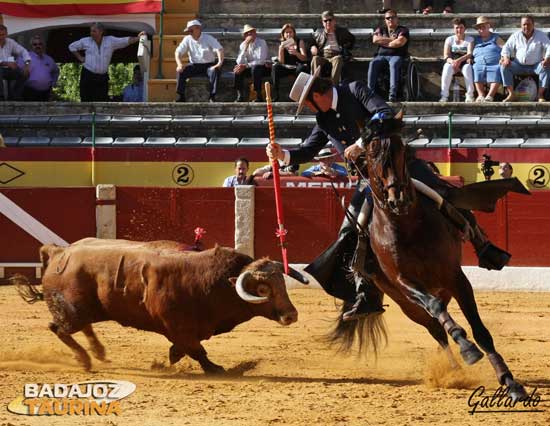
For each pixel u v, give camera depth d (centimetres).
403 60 1944
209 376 807
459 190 771
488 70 1958
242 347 991
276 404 681
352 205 800
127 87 2098
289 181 1611
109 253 820
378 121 714
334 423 620
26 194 1603
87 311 823
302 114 1931
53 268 835
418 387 755
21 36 2188
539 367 866
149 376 807
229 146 1884
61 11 2095
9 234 1605
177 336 795
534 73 1973
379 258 750
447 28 2161
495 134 1895
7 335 1039
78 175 1834
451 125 1888
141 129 1939
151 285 794
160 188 1596
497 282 1558
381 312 823
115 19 2112
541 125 1881
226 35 2128
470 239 776
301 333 1094
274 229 1586
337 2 2283
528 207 1557
